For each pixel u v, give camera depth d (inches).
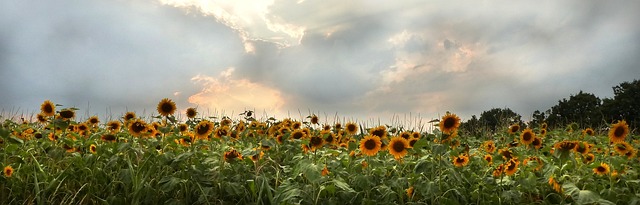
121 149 251.6
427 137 263.9
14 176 257.8
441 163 235.9
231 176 257.1
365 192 249.4
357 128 351.9
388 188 244.8
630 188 267.1
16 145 265.6
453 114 244.4
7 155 281.7
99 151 269.4
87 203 246.7
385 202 236.7
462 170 269.9
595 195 205.9
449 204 236.4
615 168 260.7
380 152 284.5
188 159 261.3
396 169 281.1
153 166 249.3
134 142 296.4
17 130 301.1
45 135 291.1
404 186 257.3
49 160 286.8
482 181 253.0
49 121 310.0
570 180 249.6
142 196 245.6
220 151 279.1
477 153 331.6
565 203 241.9
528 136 304.8
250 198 246.8
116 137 297.4
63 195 253.1
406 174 284.2
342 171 257.1
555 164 271.0
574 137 429.4
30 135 315.3
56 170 282.0
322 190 233.9
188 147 285.6
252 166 277.4
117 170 270.7
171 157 245.3
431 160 247.6
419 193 257.9
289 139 319.3
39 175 256.4
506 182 247.1
